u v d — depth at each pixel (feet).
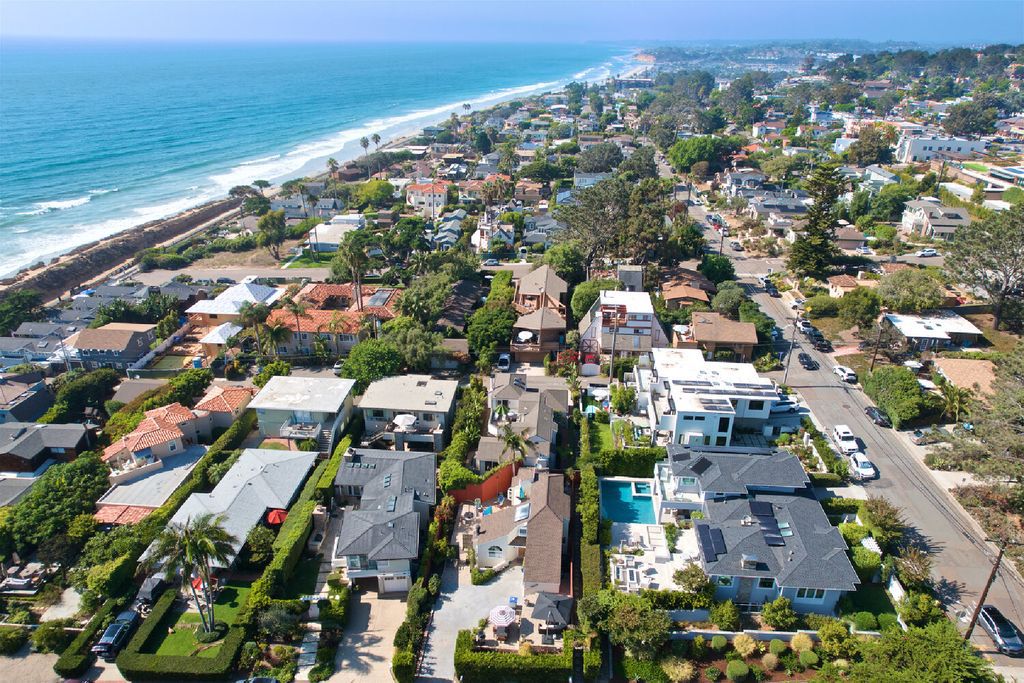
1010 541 167.32
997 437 195.93
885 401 263.49
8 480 223.10
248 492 208.54
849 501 204.85
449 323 340.80
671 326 339.57
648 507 217.77
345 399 256.11
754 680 158.92
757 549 177.37
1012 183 586.04
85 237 554.87
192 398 280.72
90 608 176.76
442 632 171.32
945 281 351.87
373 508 200.75
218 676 156.46
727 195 631.56
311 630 172.14
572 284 405.39
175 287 400.06
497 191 615.16
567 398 273.54
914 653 147.84
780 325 350.43
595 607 166.09
